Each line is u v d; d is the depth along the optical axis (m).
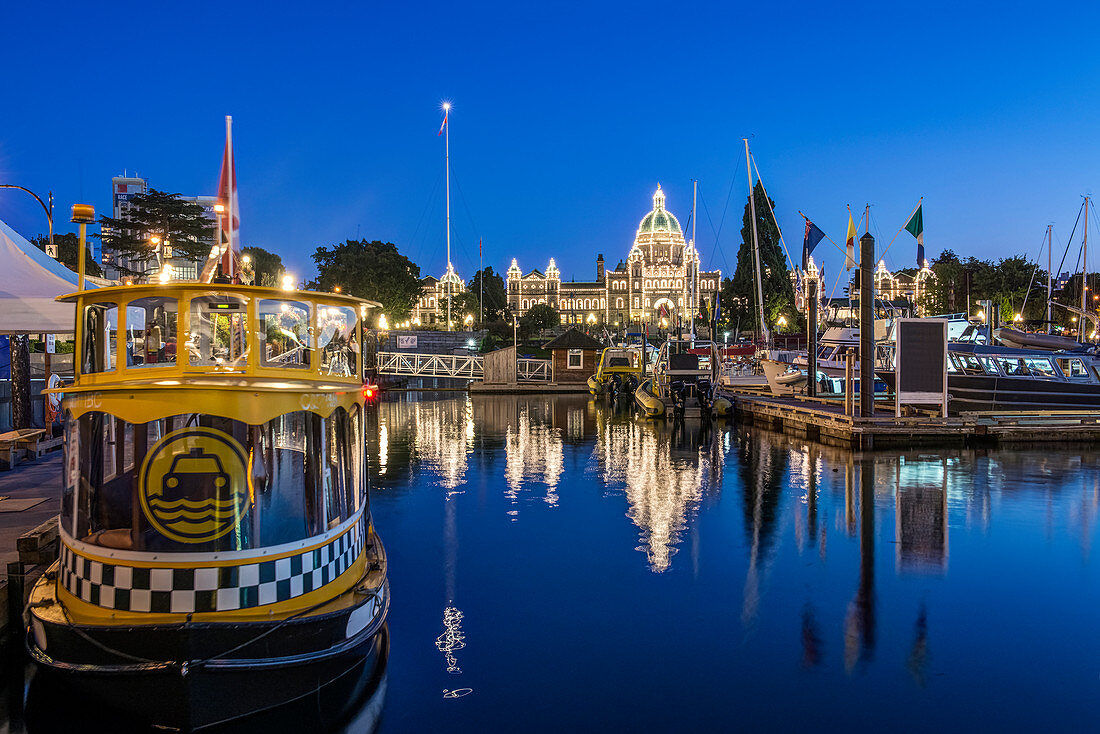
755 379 49.94
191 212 49.19
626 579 12.59
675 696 8.62
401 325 91.19
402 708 8.35
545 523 16.20
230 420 7.52
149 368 7.96
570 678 9.05
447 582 12.47
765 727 7.96
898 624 10.65
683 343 64.44
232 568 7.48
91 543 7.73
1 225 17.67
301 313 9.30
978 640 10.10
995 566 13.17
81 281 8.72
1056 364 31.05
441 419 37.62
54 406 23.17
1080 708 8.33
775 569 13.06
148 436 7.52
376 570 9.62
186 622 7.11
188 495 7.46
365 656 8.98
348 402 8.93
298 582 7.87
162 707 7.17
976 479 20.67
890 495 18.75
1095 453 24.89
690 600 11.60
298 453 8.09
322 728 7.93
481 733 7.84
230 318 9.26
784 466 23.06
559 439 29.86
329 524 8.42
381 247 93.19
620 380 50.72
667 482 20.67
